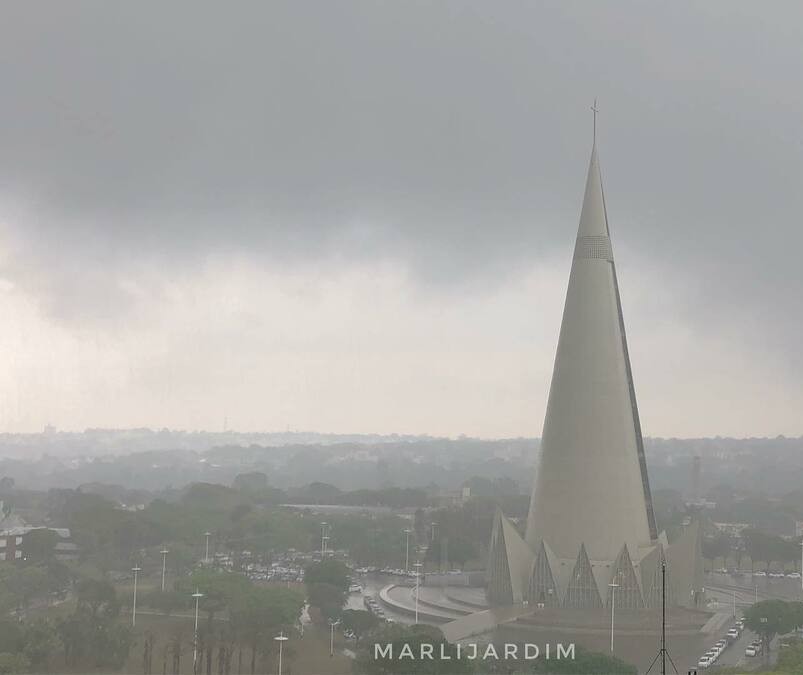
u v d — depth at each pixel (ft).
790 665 262.88
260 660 262.67
